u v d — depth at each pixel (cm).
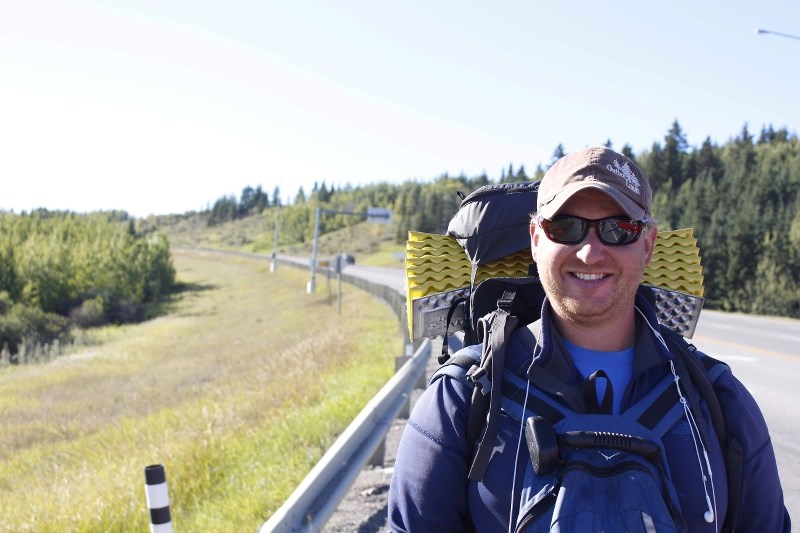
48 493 841
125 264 7344
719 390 202
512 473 187
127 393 2178
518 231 300
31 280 6069
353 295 4500
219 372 2380
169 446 948
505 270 306
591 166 195
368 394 1063
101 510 675
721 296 5256
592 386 191
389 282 5534
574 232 195
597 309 194
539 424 183
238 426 1034
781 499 208
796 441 788
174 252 15962
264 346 2980
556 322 205
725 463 197
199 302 7400
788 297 4728
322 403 1056
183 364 2834
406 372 859
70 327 5209
